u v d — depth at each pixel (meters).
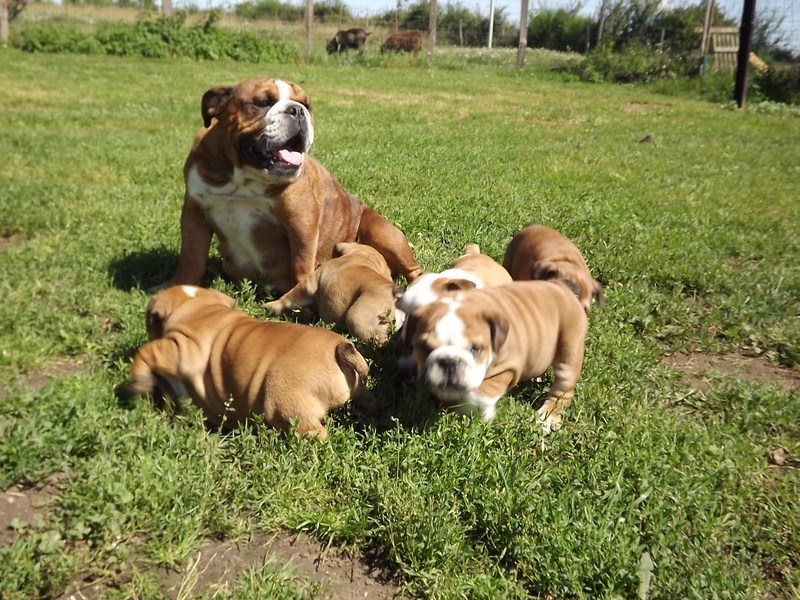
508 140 3.97
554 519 0.98
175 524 0.93
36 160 2.74
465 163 3.21
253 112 1.50
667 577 0.92
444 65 8.84
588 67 8.44
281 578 0.89
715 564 0.94
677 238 2.25
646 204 2.67
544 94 6.68
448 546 0.93
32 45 7.33
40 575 0.84
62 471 1.02
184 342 1.15
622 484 1.08
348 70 7.75
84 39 7.52
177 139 3.33
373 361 1.33
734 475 1.14
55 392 1.15
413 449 1.09
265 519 0.97
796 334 1.67
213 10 8.12
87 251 1.80
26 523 0.92
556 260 1.63
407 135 3.85
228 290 1.66
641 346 1.57
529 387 1.38
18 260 1.72
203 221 1.65
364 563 0.94
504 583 0.91
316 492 1.02
